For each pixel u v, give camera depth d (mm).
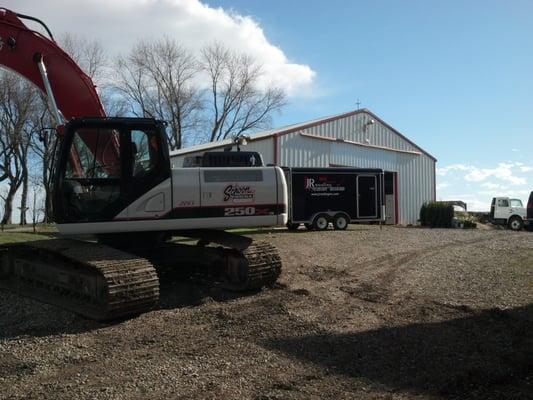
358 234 18156
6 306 7512
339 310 7398
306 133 26328
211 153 10391
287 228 21109
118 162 7828
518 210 29812
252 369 5176
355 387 4766
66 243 8086
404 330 6465
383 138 31203
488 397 4551
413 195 33094
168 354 5598
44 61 9117
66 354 5582
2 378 4938
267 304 7586
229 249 8594
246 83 51062
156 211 7961
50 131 8781
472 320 6918
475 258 12406
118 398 4500
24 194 42000
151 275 7027
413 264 11469
